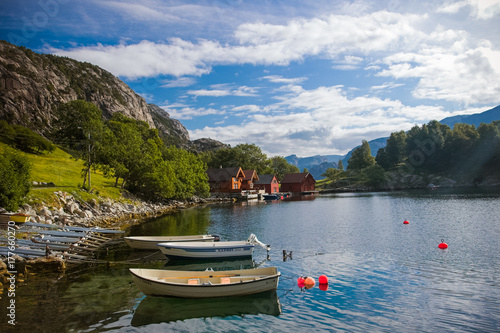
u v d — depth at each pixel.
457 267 23.44
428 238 33.56
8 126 92.06
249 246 28.70
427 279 21.20
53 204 48.06
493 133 145.12
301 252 29.72
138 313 16.81
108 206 59.47
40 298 18.62
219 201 108.00
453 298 18.02
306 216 57.62
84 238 31.66
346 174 198.12
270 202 101.25
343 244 32.34
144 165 75.00
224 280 19.75
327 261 26.36
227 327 15.42
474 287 19.50
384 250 29.22
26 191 43.06
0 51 161.75
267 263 26.70
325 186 178.25
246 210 73.38
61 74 196.62
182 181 94.12
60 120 119.25
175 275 20.16
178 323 15.83
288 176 156.12
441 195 92.31
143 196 80.94
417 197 89.88
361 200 92.12
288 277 22.78
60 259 24.61
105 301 18.34
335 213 60.88
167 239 32.47
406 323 15.34
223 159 159.88
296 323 15.74
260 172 164.12
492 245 29.45
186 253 27.89
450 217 47.41
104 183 76.12
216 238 33.94
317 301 18.34
